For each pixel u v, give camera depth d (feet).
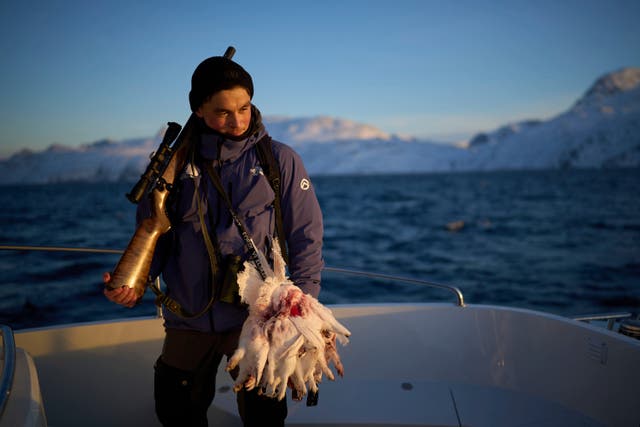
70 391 6.26
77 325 6.43
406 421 6.13
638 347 5.37
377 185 302.04
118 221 87.04
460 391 6.82
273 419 4.09
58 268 39.45
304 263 4.05
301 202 4.06
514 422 6.05
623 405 5.48
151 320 6.66
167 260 4.17
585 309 32.53
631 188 198.08
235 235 3.88
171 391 4.23
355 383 7.10
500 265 48.42
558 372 6.33
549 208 115.24
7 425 3.28
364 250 59.93
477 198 156.25
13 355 3.88
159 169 3.89
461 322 7.18
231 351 4.10
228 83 3.51
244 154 3.96
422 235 73.10
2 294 31.01
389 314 7.30
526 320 6.76
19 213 106.22
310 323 3.49
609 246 59.31
